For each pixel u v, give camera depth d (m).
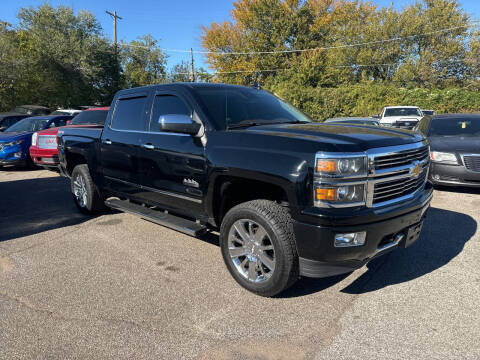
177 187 3.66
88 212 5.55
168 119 3.24
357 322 2.66
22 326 2.67
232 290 3.18
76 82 28.98
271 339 2.48
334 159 2.53
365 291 3.12
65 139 5.71
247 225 3.16
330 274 2.72
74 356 2.33
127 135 4.33
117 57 35.31
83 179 5.41
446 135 7.02
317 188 2.56
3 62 23.17
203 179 3.33
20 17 28.17
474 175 6.07
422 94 24.59
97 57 30.98
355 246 2.63
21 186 8.20
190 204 3.59
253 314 2.79
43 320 2.74
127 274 3.53
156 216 3.98
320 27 35.97
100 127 5.54
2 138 10.21
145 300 3.02
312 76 30.56
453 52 34.03
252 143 2.97
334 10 36.81
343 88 26.45
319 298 3.02
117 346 2.43
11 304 2.98
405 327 2.58
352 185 2.58
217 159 3.15
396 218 2.79
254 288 3.04
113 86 33.41
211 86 3.89
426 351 2.32
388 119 14.95
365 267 3.60
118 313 2.83
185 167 3.51
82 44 29.33
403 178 2.91
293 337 2.50
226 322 2.69
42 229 4.96
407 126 13.45
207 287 3.24
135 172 4.24
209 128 3.34
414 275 3.38
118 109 4.68
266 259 2.95
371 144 2.71
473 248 3.95
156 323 2.69
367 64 37.34
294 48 36.31
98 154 4.91
